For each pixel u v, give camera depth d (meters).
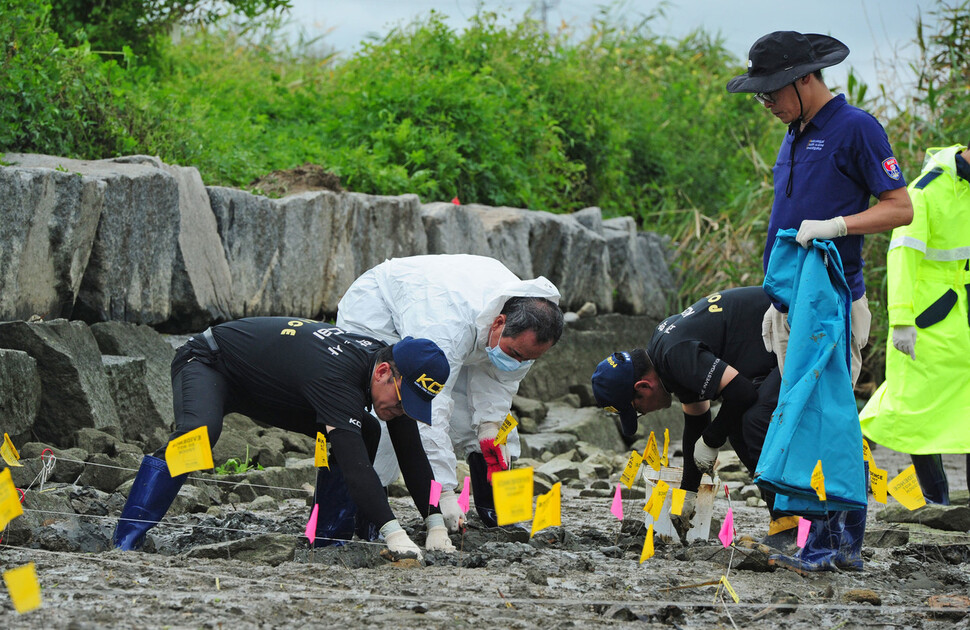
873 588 8.53
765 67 9.21
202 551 8.56
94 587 7.07
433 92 23.39
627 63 35.25
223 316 16.31
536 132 25.75
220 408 9.09
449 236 19.97
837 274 8.91
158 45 23.42
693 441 10.77
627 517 12.41
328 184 19.11
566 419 19.83
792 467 8.67
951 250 12.85
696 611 7.37
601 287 23.64
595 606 7.26
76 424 12.70
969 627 7.14
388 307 10.98
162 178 15.06
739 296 10.20
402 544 8.88
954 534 11.91
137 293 14.88
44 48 16.92
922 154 24.75
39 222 13.20
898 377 13.17
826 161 9.24
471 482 11.70
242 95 24.27
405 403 8.52
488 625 6.60
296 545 9.46
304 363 8.93
